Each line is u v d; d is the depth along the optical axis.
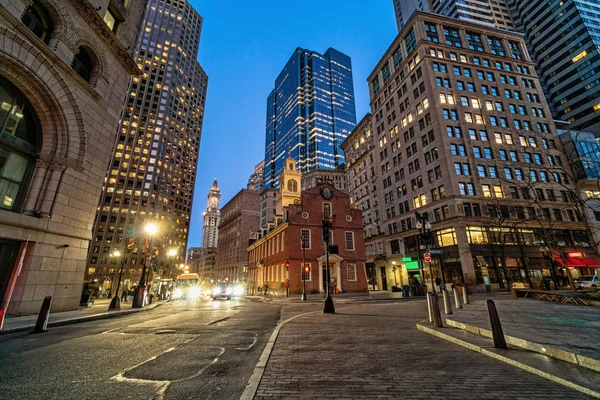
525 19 86.88
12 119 14.05
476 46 50.06
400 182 47.34
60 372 4.93
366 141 63.19
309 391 3.86
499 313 10.25
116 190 85.69
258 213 95.88
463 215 35.62
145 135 96.25
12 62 12.99
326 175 100.69
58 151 15.60
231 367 5.21
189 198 110.38
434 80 43.41
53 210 15.00
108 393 3.96
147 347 6.89
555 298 14.42
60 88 15.50
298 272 32.88
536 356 5.22
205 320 12.18
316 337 7.67
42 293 14.29
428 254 20.67
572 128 56.41
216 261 113.00
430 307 9.59
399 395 3.72
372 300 22.38
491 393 3.76
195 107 121.62
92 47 18.20
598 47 70.00
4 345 7.23
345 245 35.62
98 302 26.25
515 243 36.47
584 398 3.54
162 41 111.50
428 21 48.50
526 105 46.62
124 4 22.75
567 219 39.78
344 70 192.38
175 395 3.88
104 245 78.56
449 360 5.36
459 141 40.12
